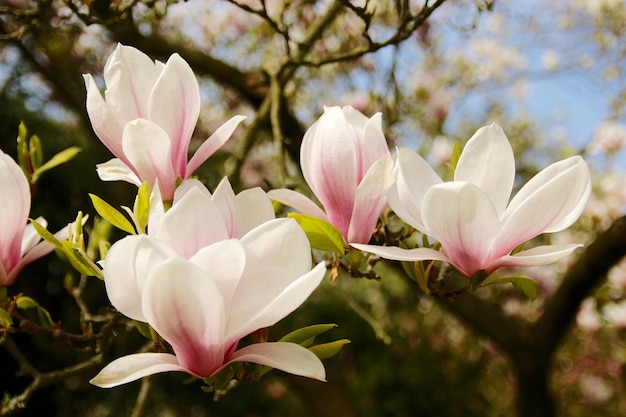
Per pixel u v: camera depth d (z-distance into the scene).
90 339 0.81
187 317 0.55
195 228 0.56
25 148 0.83
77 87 1.87
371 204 0.66
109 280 0.56
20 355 0.87
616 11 2.20
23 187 0.68
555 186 0.61
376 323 1.23
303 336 0.62
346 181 0.66
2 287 0.71
